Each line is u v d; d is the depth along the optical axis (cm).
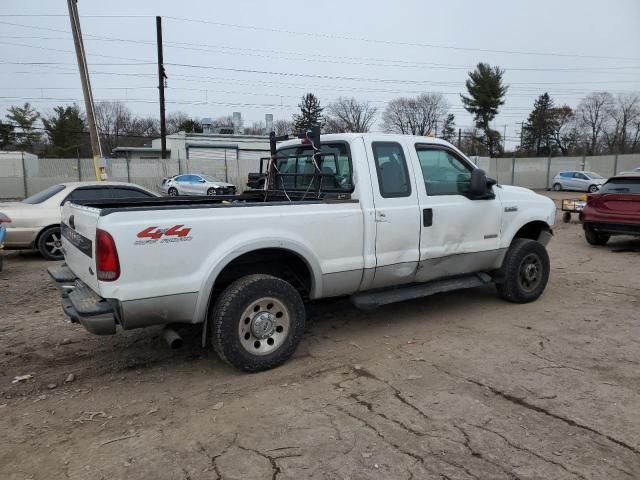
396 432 327
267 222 419
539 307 616
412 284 537
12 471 292
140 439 325
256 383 407
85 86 1570
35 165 2822
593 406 358
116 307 366
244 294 410
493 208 576
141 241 367
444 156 546
